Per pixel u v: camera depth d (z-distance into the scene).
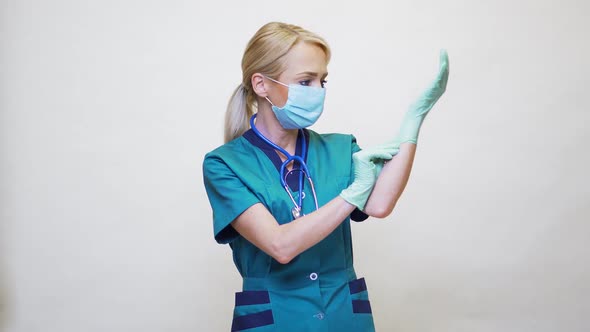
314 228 1.55
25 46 2.97
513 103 3.04
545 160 3.04
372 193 1.61
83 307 2.97
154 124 2.99
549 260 3.04
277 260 1.62
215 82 3.00
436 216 3.03
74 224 2.97
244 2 3.02
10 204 2.96
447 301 3.02
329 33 3.02
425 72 3.02
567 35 3.04
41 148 2.98
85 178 2.98
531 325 3.03
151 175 2.99
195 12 3.01
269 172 1.77
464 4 3.04
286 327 1.69
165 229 2.98
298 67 1.71
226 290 2.98
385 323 2.99
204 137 3.00
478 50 3.03
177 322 2.97
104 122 2.98
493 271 3.03
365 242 3.01
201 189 2.99
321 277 1.73
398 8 3.03
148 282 2.98
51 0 2.98
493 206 3.04
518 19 3.04
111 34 2.99
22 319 2.96
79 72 2.98
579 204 3.03
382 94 3.01
